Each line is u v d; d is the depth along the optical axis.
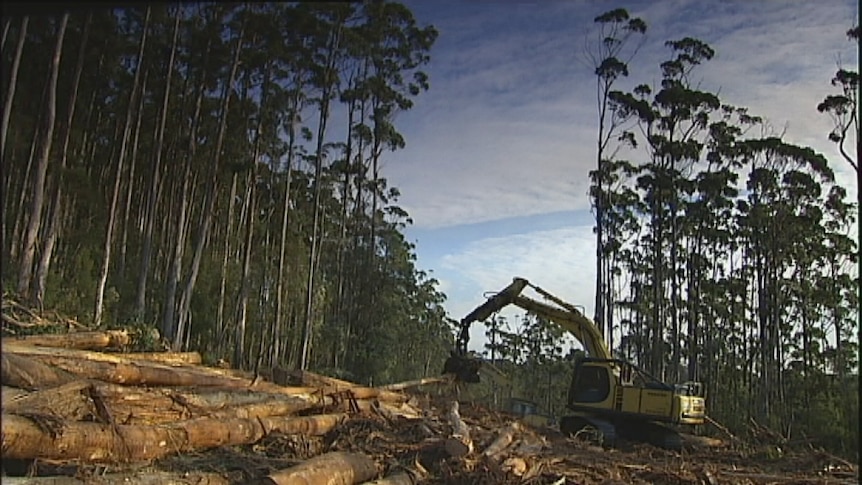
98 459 8.13
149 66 32.47
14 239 27.55
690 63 39.47
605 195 44.78
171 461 9.29
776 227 42.38
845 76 30.19
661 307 44.16
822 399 29.92
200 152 37.59
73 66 31.05
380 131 40.81
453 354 22.47
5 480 6.41
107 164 38.50
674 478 14.12
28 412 7.68
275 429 11.95
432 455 11.67
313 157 41.50
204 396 11.78
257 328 38.56
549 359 57.12
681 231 45.66
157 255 35.34
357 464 9.64
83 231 33.31
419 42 37.44
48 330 16.05
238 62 32.53
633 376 22.22
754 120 41.22
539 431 20.84
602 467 14.27
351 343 40.56
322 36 31.95
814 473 17.94
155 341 18.22
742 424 31.62
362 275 44.25
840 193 41.88
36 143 29.98
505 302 22.77
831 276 43.25
